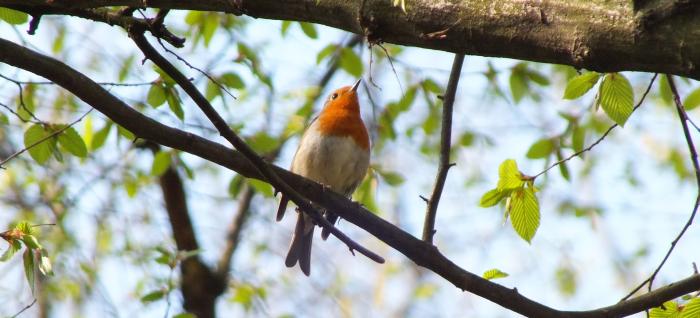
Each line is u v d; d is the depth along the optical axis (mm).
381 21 4648
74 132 7766
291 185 6395
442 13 4465
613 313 5988
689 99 10430
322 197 6391
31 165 14602
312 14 4949
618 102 6598
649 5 3920
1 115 9211
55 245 14094
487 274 6277
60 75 5676
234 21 13203
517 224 6590
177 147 6008
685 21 3818
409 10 4547
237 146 5898
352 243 6176
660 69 3990
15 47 5629
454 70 7219
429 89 13023
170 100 8211
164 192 14781
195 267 14414
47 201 14797
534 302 6027
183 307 14195
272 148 12266
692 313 5871
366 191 12617
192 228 14750
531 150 10945
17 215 14711
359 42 14242
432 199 6977
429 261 6188
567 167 10727
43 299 14156
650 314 6160
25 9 6137
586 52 4086
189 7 5434
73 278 14109
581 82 6730
